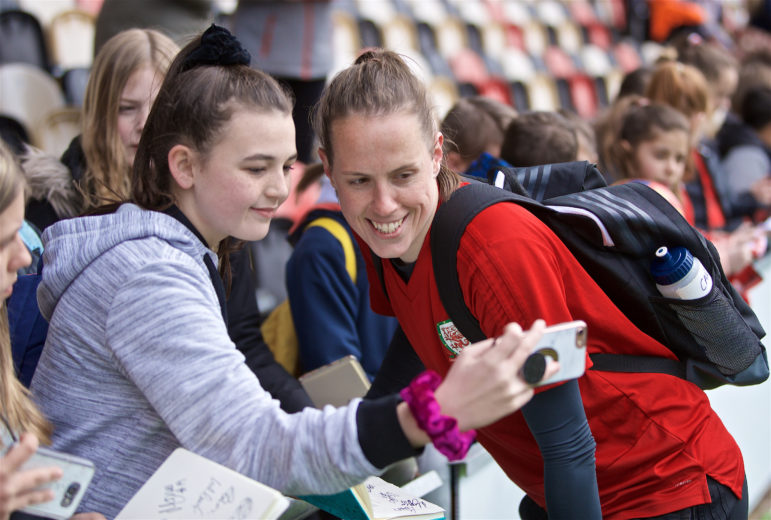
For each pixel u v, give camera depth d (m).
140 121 2.15
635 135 3.05
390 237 1.42
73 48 4.90
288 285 2.43
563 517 1.39
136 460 1.30
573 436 1.36
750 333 1.66
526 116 2.47
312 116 1.51
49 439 1.32
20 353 1.50
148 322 1.22
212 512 1.15
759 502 3.74
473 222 1.40
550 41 8.27
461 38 7.34
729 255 3.22
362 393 2.08
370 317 2.44
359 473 1.16
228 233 1.34
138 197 1.37
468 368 1.12
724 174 4.59
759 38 7.47
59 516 1.12
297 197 2.76
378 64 1.38
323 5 3.82
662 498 1.53
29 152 2.29
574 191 1.76
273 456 1.18
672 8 8.52
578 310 1.50
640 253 1.56
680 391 1.59
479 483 2.37
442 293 1.45
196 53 1.33
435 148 1.43
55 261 1.31
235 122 1.27
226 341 1.25
